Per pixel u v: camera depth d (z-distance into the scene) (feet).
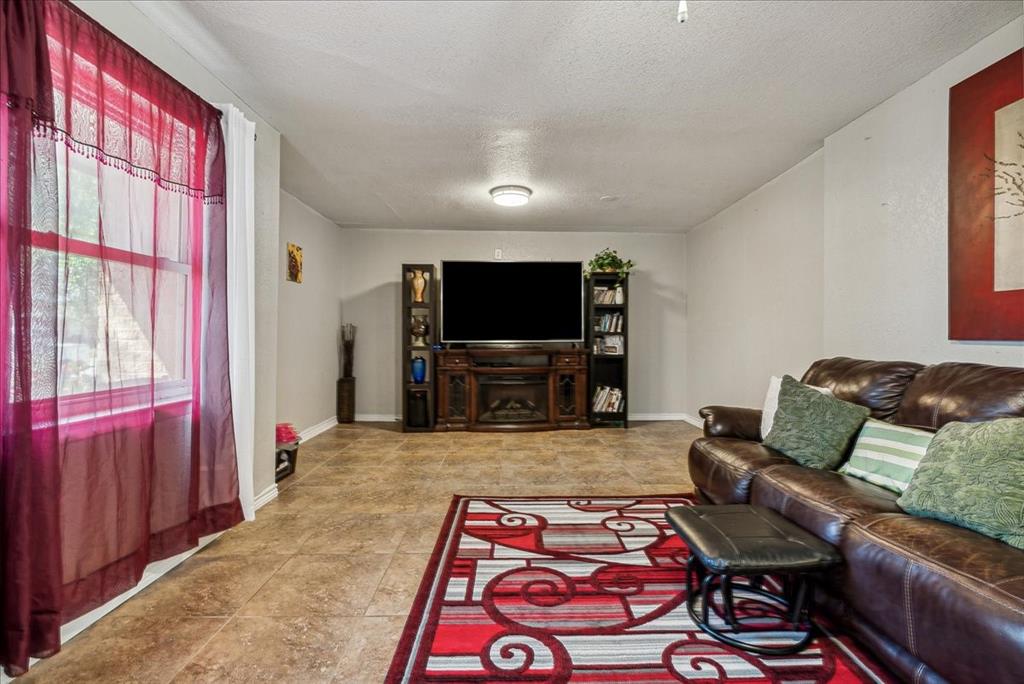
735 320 14.67
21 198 4.17
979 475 4.49
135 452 5.60
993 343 6.46
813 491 5.80
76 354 4.93
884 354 8.29
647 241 19.02
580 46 6.70
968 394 5.77
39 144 4.37
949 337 7.02
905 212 7.84
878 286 8.41
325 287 16.79
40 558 4.39
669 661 4.75
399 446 14.35
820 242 10.58
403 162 11.35
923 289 7.52
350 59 7.11
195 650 4.88
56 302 4.49
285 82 7.79
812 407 7.30
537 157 10.98
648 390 19.15
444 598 5.91
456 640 5.07
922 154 7.52
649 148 10.43
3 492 4.17
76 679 4.44
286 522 8.35
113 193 5.35
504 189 13.12
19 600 4.19
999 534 4.13
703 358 17.16
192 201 6.75
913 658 4.24
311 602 5.80
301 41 6.66
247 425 8.01
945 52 6.81
